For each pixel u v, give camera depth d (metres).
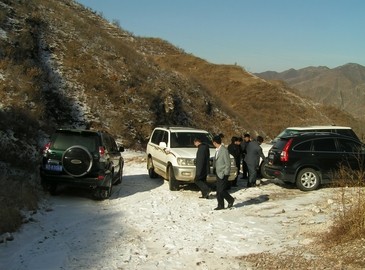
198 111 38.19
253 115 59.00
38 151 17.83
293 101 64.94
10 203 9.64
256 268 6.64
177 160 13.58
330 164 13.60
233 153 15.23
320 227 8.63
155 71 37.41
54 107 23.83
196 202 12.01
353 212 7.91
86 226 9.24
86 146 11.88
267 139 47.38
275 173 13.96
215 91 65.19
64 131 12.13
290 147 13.73
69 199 11.92
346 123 65.62
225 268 6.70
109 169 12.37
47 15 32.47
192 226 9.37
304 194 13.11
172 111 32.28
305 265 6.58
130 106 28.45
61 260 7.00
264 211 10.84
